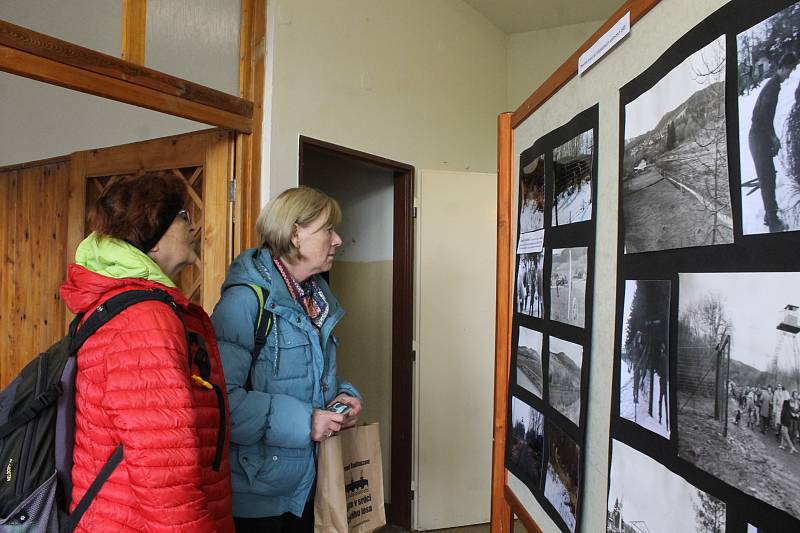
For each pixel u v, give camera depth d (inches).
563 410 44.5
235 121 91.8
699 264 28.4
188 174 100.3
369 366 140.6
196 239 97.7
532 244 52.3
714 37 27.5
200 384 45.0
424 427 131.8
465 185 135.2
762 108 24.4
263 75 97.3
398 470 132.0
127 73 75.1
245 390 58.2
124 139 111.7
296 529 65.4
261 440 59.3
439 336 132.9
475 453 134.7
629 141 35.1
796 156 22.6
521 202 56.3
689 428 28.9
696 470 28.3
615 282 37.2
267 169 96.7
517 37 167.5
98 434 39.7
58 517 40.2
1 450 39.9
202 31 88.7
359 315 142.1
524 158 55.6
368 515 73.7
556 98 48.1
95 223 46.1
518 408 54.9
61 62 67.9
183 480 38.3
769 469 23.8
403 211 131.7
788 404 22.9
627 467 34.6
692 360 28.8
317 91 106.8
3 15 76.8
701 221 28.3
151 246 47.5
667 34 31.8
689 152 29.3
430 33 137.8
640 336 33.5
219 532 46.3
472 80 153.0
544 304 48.9
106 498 38.7
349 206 143.9
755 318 24.7
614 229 37.4
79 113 118.6
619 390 35.6
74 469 40.4
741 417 25.5
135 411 37.9
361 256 142.1
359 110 116.8
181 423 38.7
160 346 39.4
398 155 127.6
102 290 42.6
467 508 134.3
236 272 62.5
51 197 120.4
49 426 40.8
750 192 25.0
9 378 127.5
